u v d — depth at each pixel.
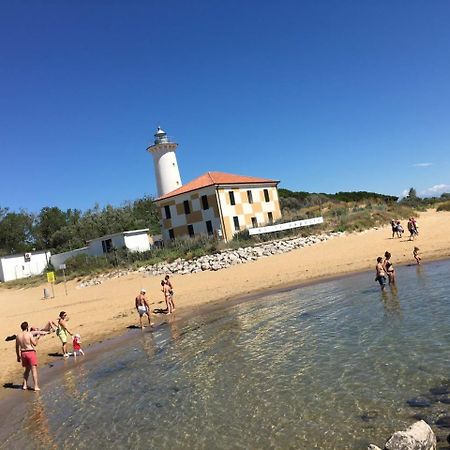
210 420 9.91
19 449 10.04
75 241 79.38
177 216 52.00
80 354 18.59
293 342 14.90
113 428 10.38
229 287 29.53
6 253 86.81
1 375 16.69
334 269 29.81
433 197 72.62
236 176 53.72
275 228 43.59
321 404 9.66
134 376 14.27
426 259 28.16
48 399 13.30
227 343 16.34
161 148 62.00
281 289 26.77
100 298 33.12
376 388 9.98
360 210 49.12
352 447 7.75
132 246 52.81
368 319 16.28
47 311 30.91
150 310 26.14
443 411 8.42
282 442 8.36
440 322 14.30
